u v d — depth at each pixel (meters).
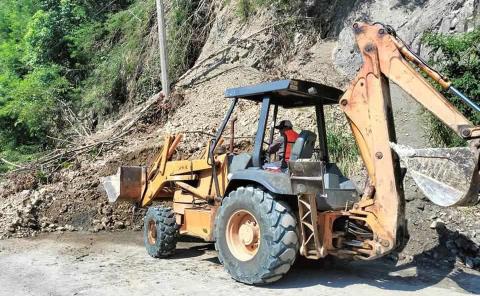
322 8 13.90
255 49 13.81
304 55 13.03
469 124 5.17
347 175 8.80
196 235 6.79
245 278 5.65
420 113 9.63
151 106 13.52
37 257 7.25
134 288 5.61
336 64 12.35
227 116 6.65
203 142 11.12
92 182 10.39
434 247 6.80
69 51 18.27
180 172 7.18
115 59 16.25
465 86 8.72
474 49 9.25
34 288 5.70
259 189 5.75
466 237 6.72
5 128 17.41
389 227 5.39
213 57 14.35
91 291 5.52
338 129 9.71
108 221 9.27
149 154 11.41
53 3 19.03
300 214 5.62
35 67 17.95
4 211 9.42
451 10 10.91
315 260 6.78
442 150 5.21
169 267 6.61
